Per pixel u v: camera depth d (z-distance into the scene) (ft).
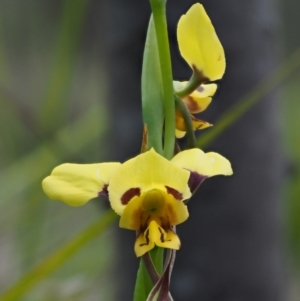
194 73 1.02
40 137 1.47
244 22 1.39
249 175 1.42
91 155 1.64
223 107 1.39
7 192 1.58
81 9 1.35
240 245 1.42
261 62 1.40
